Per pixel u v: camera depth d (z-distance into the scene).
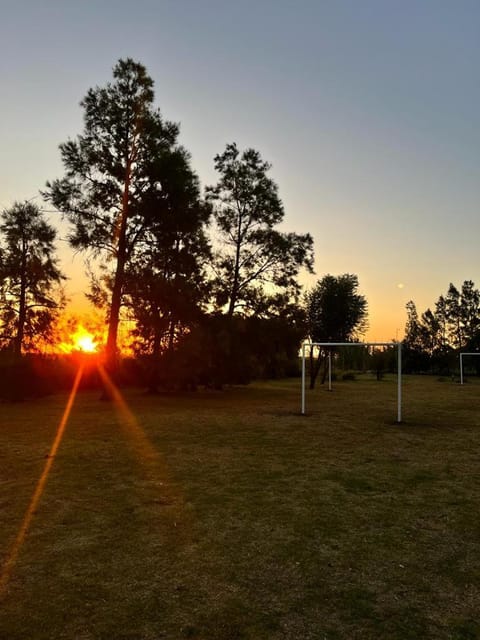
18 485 6.95
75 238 18.95
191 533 5.06
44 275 23.02
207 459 8.77
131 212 19.20
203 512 5.76
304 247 24.23
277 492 6.65
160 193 19.38
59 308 23.86
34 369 21.22
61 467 8.07
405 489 6.88
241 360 23.19
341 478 7.48
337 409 17.50
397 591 3.81
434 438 11.38
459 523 5.45
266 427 12.81
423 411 17.08
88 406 17.95
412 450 9.86
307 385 32.69
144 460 8.63
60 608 3.51
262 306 23.64
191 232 21.11
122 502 6.14
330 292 31.77
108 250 19.58
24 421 13.80
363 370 53.28
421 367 62.44
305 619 3.37
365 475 7.69
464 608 3.55
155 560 4.37
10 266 22.48
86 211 19.02
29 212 22.88
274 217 24.30
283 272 24.31
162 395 22.45
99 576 4.04
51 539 4.87
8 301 22.94
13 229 22.59
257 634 3.18
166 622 3.32
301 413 15.97
